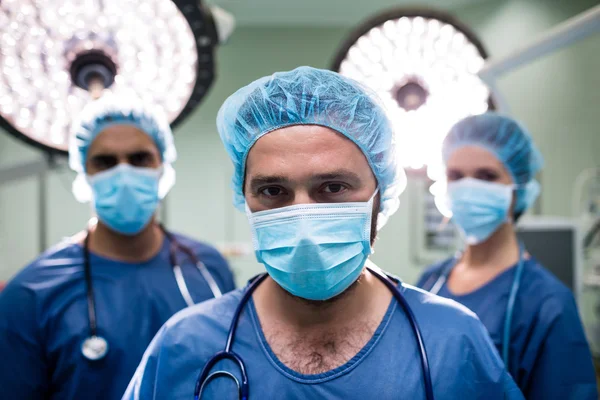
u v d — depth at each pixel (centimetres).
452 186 141
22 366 119
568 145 357
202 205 379
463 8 377
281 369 76
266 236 77
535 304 120
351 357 77
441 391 74
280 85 79
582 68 356
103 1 95
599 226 302
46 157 151
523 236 191
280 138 74
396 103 134
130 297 130
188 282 140
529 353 116
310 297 78
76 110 110
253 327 81
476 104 145
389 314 81
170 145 141
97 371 120
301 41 388
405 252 377
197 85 108
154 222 147
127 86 108
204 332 81
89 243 137
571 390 109
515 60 125
